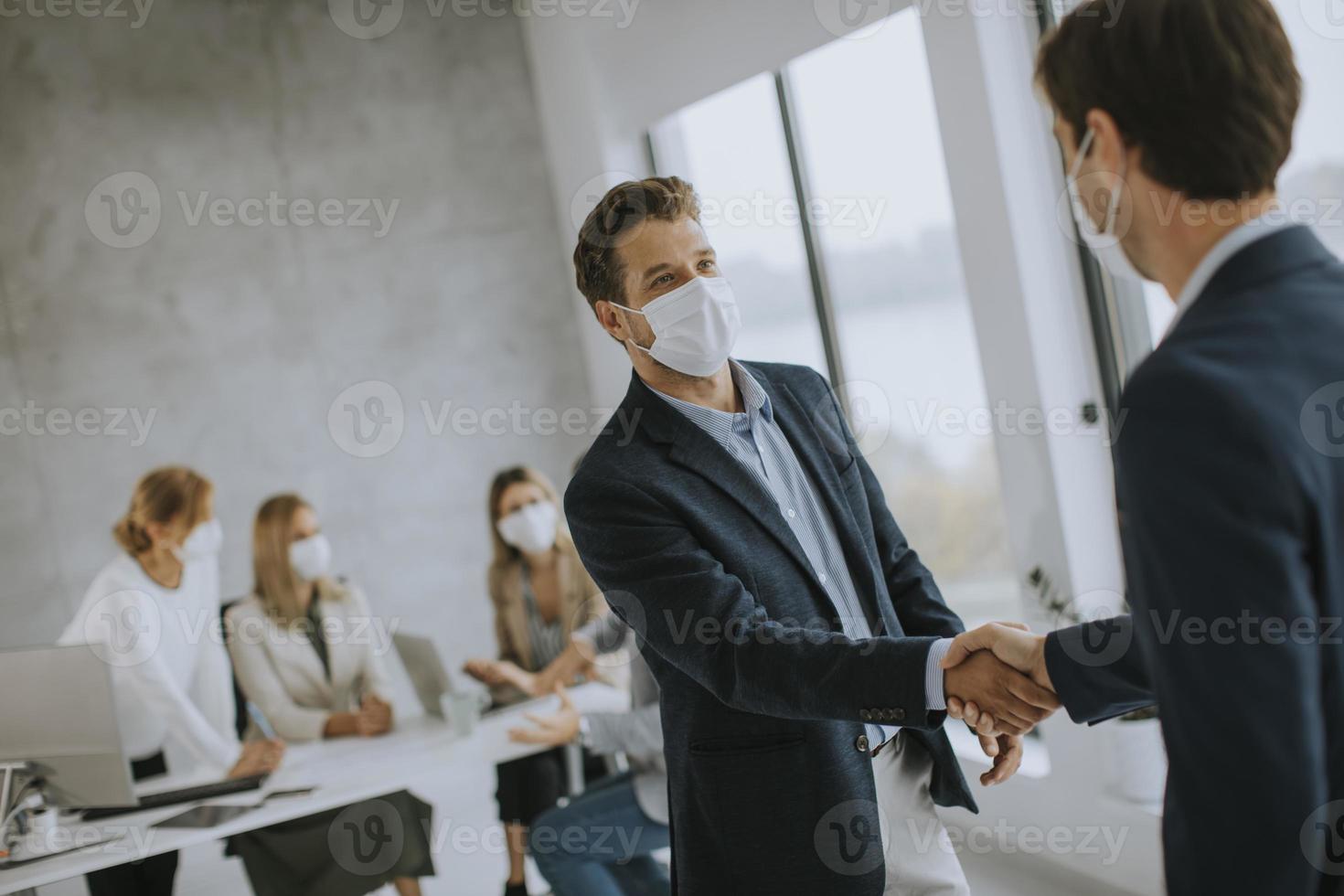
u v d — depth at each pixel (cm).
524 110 528
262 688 340
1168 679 73
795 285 422
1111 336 284
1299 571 69
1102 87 81
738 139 438
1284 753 69
